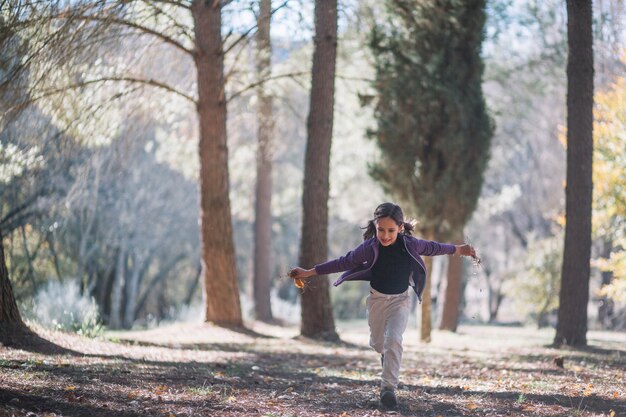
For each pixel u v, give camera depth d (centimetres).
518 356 1109
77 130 1391
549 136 3241
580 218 1230
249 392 678
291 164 3269
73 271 2812
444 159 1568
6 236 2425
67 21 987
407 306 621
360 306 4372
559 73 2297
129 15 1251
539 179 3634
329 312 1495
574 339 1241
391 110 1574
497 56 2348
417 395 692
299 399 654
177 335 1439
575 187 1225
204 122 1502
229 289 1571
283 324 2547
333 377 846
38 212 2231
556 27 2200
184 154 2266
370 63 1623
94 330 1203
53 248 2536
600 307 3039
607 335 2027
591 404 640
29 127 1331
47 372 690
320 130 1453
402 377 856
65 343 959
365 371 936
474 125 1580
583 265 1236
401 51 1560
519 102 2455
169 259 3644
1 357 790
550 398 669
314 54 1449
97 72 1366
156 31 1383
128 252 3025
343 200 2927
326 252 1481
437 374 894
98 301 3306
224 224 1547
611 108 1462
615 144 1457
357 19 1538
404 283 619
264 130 2119
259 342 1374
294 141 2730
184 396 620
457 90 1553
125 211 2692
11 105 1061
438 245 614
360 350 1303
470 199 1584
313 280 1479
